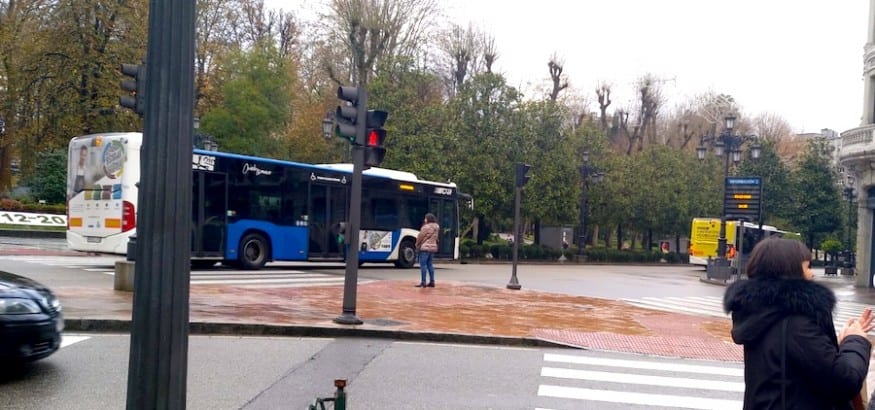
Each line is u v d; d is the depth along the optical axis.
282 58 38.19
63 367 8.00
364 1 35.81
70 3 34.12
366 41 37.28
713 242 40.78
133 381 3.89
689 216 50.50
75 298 12.02
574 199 41.72
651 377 9.12
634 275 31.55
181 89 3.90
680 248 59.66
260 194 20.23
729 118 31.66
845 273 40.72
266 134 35.66
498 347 10.73
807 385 3.29
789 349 3.28
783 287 3.36
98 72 35.12
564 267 36.00
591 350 10.83
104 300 11.92
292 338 10.45
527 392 8.00
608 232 56.75
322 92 42.94
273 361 8.87
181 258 3.92
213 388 7.48
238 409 6.77
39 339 7.24
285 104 36.75
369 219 23.41
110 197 17.97
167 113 3.86
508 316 13.48
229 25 40.62
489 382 8.38
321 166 22.98
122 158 17.86
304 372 8.37
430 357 9.65
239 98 34.53
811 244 53.81
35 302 7.31
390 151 35.81
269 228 20.33
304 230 21.19
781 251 3.50
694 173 51.53
